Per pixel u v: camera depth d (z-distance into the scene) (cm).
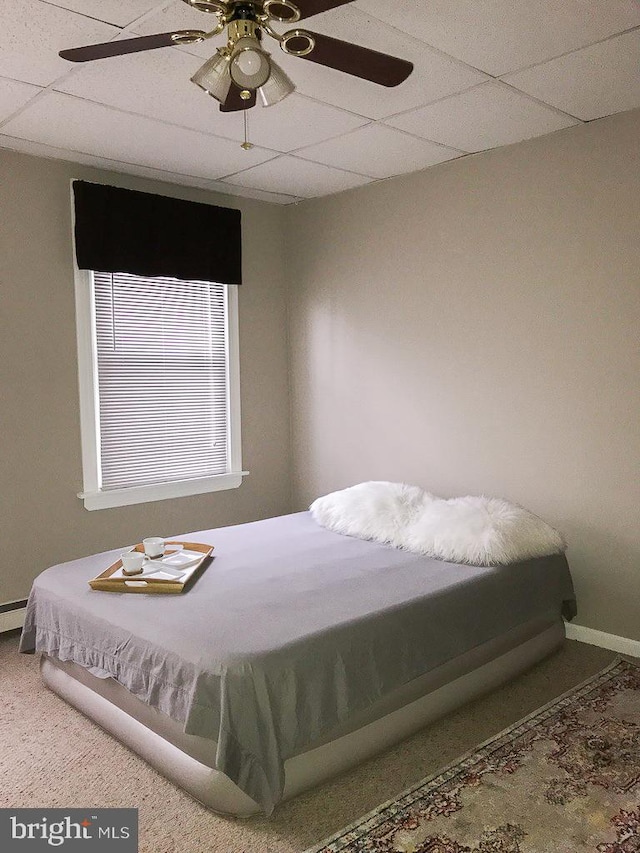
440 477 404
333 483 468
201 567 297
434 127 330
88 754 246
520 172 354
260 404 476
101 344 396
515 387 365
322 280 463
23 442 366
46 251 371
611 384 327
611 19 231
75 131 330
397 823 206
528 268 354
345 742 229
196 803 218
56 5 219
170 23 232
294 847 197
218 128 329
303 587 271
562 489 349
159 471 425
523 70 269
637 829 203
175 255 415
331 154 370
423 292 404
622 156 315
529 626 309
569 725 263
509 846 196
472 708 280
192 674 211
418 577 285
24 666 323
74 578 285
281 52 251
